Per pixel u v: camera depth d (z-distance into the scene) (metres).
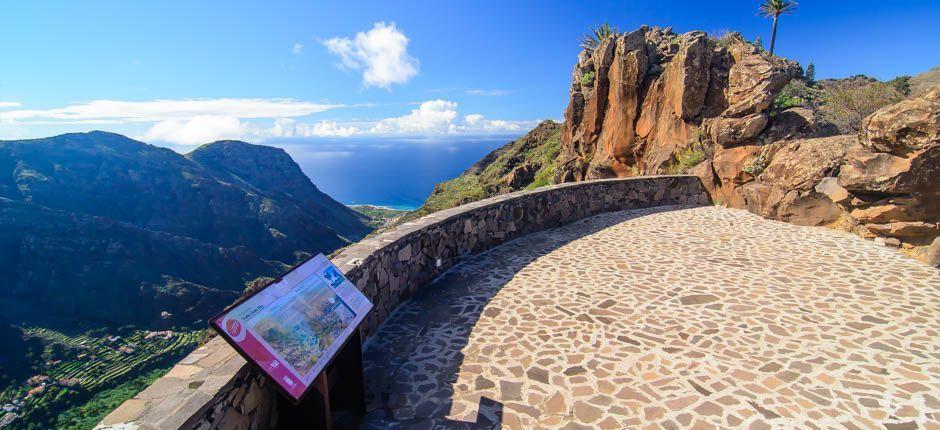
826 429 2.92
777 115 11.16
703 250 7.50
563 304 5.29
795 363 3.78
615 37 16.59
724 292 5.52
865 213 7.48
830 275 6.02
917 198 6.66
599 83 16.88
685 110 12.95
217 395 2.12
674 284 5.88
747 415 3.10
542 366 3.88
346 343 2.95
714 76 12.74
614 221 10.22
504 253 7.63
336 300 3.04
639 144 15.09
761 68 11.31
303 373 2.38
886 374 3.56
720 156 11.59
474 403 3.38
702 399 3.30
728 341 4.22
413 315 5.12
